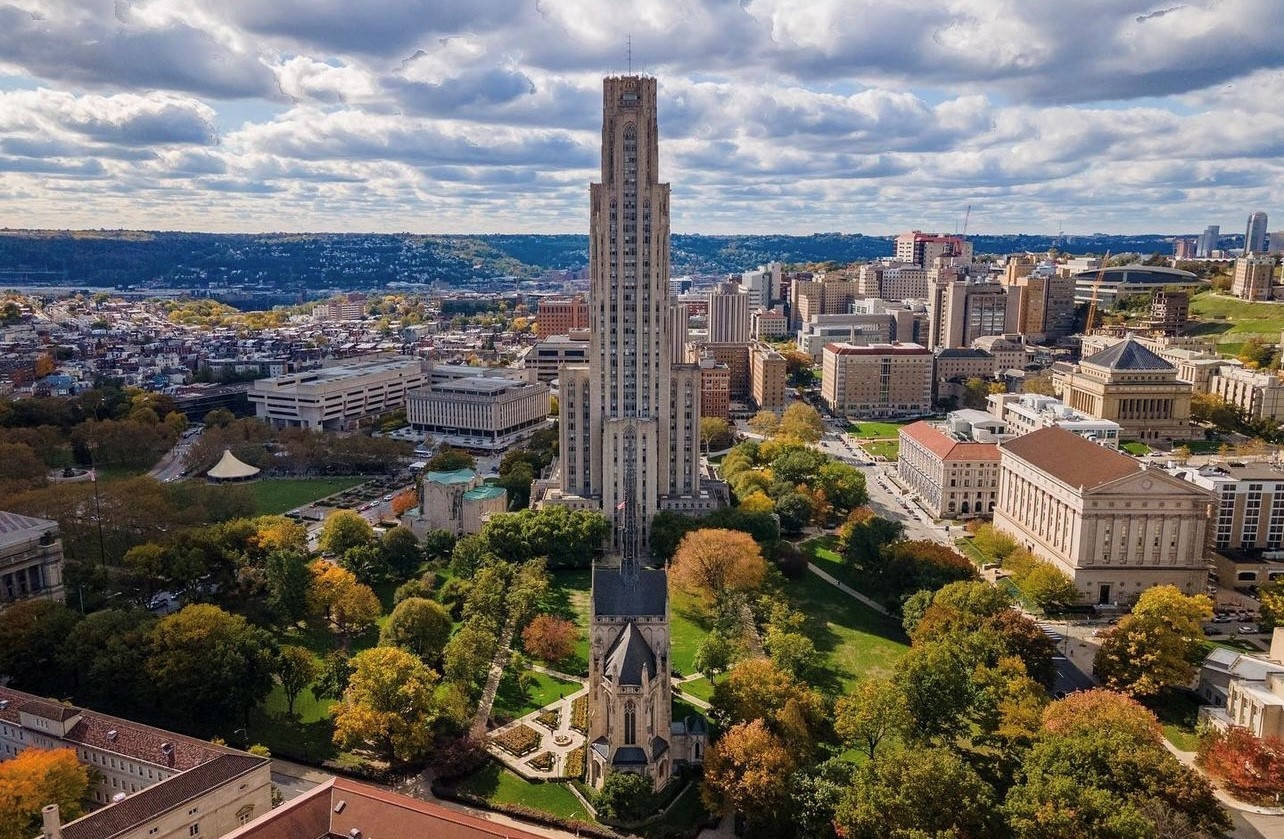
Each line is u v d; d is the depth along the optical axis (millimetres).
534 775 190250
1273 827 175000
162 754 173250
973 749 195750
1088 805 147500
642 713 181125
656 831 174375
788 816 170375
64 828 142250
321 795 156125
